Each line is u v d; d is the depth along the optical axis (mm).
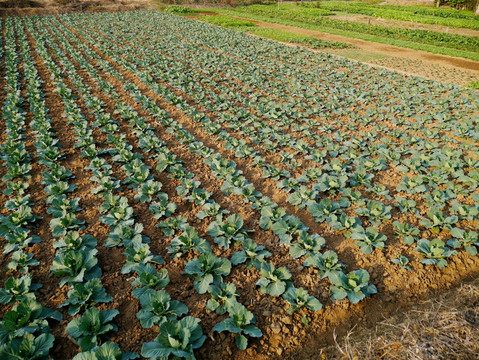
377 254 6086
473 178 8117
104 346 3857
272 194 8055
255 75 17531
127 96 14414
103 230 6637
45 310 4625
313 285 5371
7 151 9148
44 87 15078
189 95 14398
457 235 6188
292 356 4387
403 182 8102
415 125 11484
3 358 3852
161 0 51812
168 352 3869
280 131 11484
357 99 14352
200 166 9250
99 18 37312
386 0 62344
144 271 5258
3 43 23172
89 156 9188
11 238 6051
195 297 5141
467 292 5168
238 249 6203
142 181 8070
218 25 36844
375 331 4637
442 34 28609
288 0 65188
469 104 13664
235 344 4438
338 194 7953
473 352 4078
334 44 26891
